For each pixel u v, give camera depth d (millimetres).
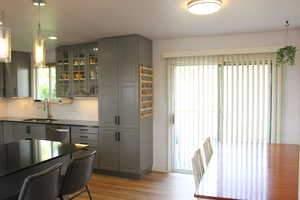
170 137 4445
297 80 3688
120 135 4176
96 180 4070
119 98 4156
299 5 2627
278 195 1662
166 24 3391
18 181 2285
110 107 4234
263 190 1749
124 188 3721
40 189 1771
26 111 5879
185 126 4363
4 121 5359
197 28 3598
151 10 2789
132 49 4027
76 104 5262
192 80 4281
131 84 4059
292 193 1691
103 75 4270
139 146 4055
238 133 4035
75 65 4855
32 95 5750
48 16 3006
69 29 3639
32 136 5035
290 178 1987
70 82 4922
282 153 2803
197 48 4203
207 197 1668
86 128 4457
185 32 3857
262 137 3881
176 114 4410
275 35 3764
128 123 4109
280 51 3357
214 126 4176
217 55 4098
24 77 5613
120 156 4191
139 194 3496
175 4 2598
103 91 4281
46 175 1811
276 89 3789
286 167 2273
